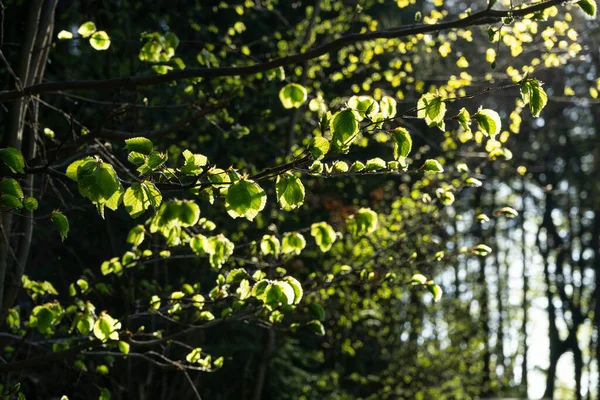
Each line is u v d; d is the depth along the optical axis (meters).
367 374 14.59
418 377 14.16
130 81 4.53
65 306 5.48
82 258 11.40
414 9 15.65
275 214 9.73
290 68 10.43
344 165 3.35
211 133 10.41
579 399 27.11
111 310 8.55
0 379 7.92
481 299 19.83
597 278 26.42
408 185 12.83
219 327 11.50
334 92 10.59
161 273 10.30
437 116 3.09
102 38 5.14
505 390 19.25
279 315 4.91
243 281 4.41
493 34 4.09
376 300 10.77
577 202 26.05
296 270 9.98
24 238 5.61
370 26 9.17
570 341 27.17
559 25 6.23
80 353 5.38
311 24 10.01
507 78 8.40
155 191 2.93
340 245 9.48
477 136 5.61
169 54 5.31
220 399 11.76
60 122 8.51
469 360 15.28
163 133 5.39
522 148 22.75
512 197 27.12
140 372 10.95
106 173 2.71
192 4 12.62
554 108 20.70
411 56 11.05
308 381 12.64
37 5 5.21
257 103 10.49
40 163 5.06
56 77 9.48
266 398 12.02
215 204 9.79
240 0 12.79
